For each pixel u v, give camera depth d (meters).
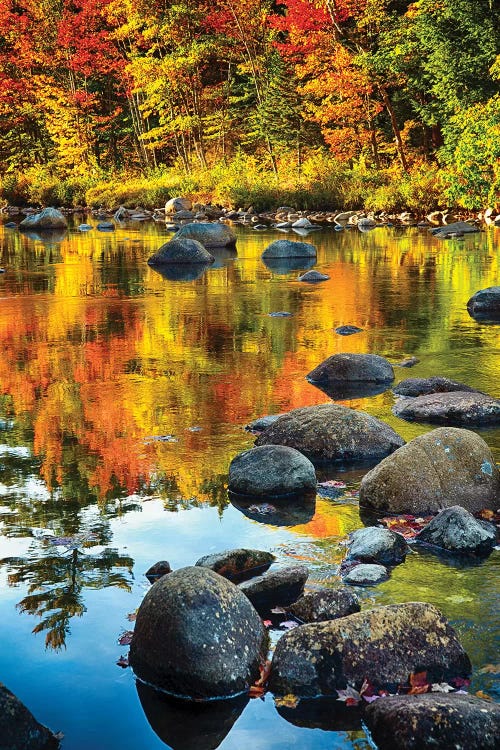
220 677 3.52
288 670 3.57
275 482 5.62
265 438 6.51
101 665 3.72
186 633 3.56
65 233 28.47
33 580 4.44
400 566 4.56
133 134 54.38
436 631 3.67
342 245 22.19
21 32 50.16
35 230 30.27
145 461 6.22
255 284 15.55
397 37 31.41
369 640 3.60
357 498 5.56
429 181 29.89
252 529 5.06
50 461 6.25
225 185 37.31
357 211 31.50
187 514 5.29
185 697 3.52
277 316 12.12
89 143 50.38
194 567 3.83
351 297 13.77
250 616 3.78
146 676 3.62
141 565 4.59
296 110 37.78
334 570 4.50
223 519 5.21
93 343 10.50
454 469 5.40
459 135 28.56
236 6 40.03
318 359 9.42
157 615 3.65
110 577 4.45
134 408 7.61
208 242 22.66
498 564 4.57
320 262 18.75
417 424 6.96
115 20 45.66
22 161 55.97
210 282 15.95
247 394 8.01
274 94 38.34
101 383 8.52
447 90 29.83
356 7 33.69
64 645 3.86
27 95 52.53
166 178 43.47
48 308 13.20
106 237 26.44
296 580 4.27
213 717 3.38
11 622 4.04
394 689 3.50
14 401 7.90
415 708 3.18
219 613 3.64
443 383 7.86
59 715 3.40
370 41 35.03
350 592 4.09
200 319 12.03
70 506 5.42
